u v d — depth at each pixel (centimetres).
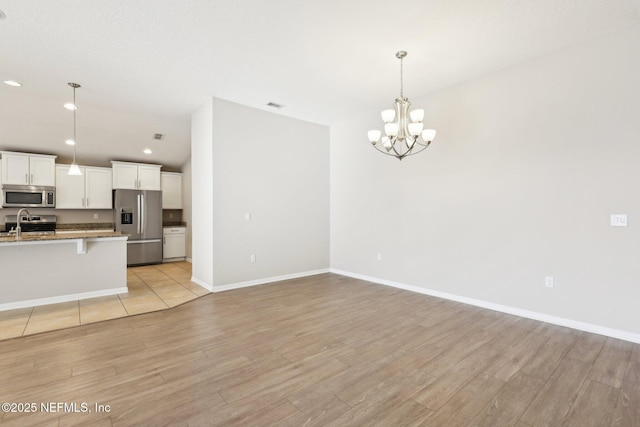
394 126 298
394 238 477
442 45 305
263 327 314
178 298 414
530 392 204
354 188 542
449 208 407
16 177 558
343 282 507
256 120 488
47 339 283
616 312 285
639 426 171
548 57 322
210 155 448
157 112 505
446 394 202
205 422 175
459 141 396
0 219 575
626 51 278
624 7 247
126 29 277
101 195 645
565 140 312
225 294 435
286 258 529
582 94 302
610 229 288
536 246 332
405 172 459
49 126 528
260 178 494
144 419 177
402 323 325
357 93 427
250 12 253
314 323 325
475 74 370
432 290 427
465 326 316
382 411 185
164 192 723
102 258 422
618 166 283
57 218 626
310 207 561
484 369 232
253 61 336
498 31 281
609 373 226
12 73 364
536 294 333
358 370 231
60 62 338
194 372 228
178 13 254
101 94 428
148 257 673
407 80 386
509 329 308
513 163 348
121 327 313
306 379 219
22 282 369
